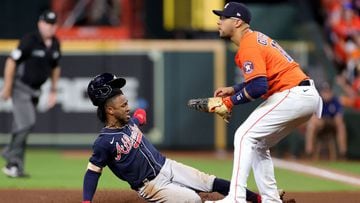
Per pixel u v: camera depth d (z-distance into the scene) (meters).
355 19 67.25
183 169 27.66
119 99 26.38
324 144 61.56
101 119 26.83
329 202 31.28
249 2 74.06
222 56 63.88
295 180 45.84
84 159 56.62
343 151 59.81
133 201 30.39
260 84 26.06
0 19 71.00
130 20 68.00
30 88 40.97
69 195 32.53
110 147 26.36
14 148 41.81
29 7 71.00
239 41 27.23
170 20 67.56
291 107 26.67
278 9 65.50
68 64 63.41
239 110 63.69
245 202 26.81
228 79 63.97
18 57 40.19
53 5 68.19
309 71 63.78
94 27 67.38
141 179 26.92
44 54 40.78
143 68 63.75
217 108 26.77
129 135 26.75
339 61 66.56
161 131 64.06
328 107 59.47
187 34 68.25
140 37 69.50
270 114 26.75
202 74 64.00
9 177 43.09
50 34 40.75
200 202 27.19
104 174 45.78
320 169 52.94
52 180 42.41
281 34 65.38
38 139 63.75
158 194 27.00
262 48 26.75
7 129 63.31
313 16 70.69
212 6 66.75
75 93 63.56
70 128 63.75
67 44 63.28
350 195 33.16
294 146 61.09
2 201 31.09
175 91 64.00
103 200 30.38
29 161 55.06
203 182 27.69
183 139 64.19
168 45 63.75
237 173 26.69
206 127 64.31
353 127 60.41
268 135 27.03
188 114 64.12
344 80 64.88
